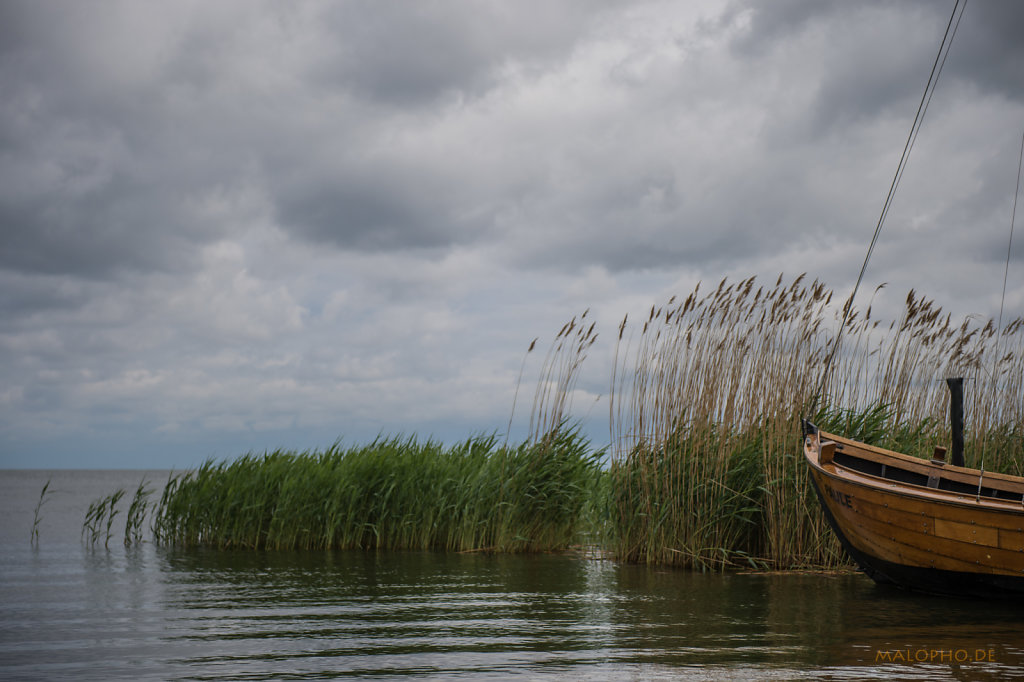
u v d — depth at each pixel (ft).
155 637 24.00
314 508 47.91
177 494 49.90
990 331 45.47
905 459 34.76
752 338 40.14
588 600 30.17
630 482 41.11
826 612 28.02
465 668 20.52
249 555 44.52
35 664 20.99
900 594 31.94
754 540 40.70
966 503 28.96
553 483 45.62
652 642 23.38
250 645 23.03
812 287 40.32
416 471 48.60
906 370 43.73
